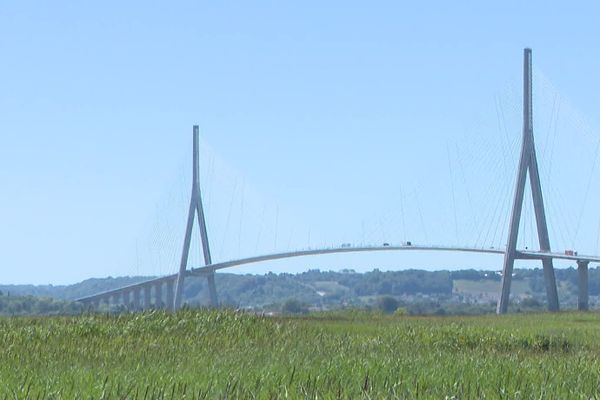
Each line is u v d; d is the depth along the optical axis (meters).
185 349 39.41
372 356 36.09
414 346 44.88
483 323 71.06
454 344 47.16
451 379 27.47
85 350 38.03
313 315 84.19
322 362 32.34
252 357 35.22
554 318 86.00
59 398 22.78
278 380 26.52
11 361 34.16
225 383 25.58
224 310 53.94
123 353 36.59
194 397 23.12
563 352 45.72
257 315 55.75
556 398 24.59
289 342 43.88
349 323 66.75
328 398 23.36
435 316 89.81
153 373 28.44
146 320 49.97
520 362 35.97
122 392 23.77
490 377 28.34
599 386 27.56
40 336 44.09
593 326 69.25
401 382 26.17
